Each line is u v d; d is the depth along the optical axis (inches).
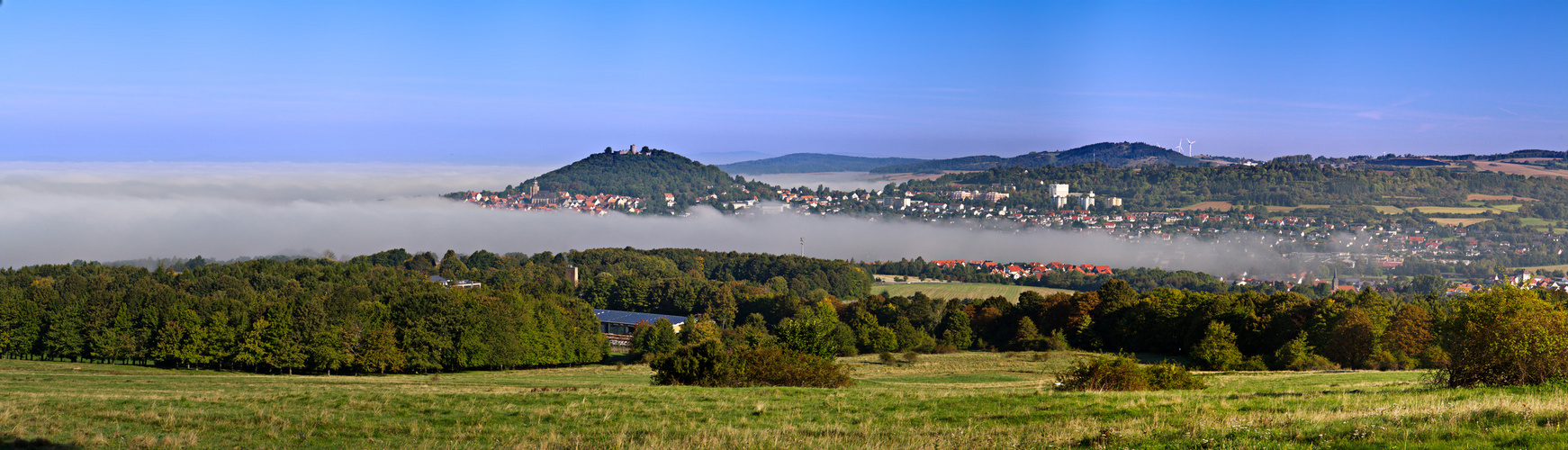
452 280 5625.0
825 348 1493.6
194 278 4562.0
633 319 4598.9
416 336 2684.5
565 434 657.6
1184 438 547.8
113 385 1387.8
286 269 5191.9
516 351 2834.6
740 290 5280.5
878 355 3021.7
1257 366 2311.8
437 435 641.0
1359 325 2276.1
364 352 2618.1
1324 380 1307.8
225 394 908.6
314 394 901.8
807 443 607.8
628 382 2041.1
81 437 595.8
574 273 6200.8
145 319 2770.7
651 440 619.2
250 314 2790.4
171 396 894.4
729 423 705.0
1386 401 702.5
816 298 4933.6
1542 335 809.5
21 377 1696.6
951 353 3105.3
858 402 836.6
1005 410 755.4
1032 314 3649.1
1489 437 481.4
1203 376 1589.6
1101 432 581.6
